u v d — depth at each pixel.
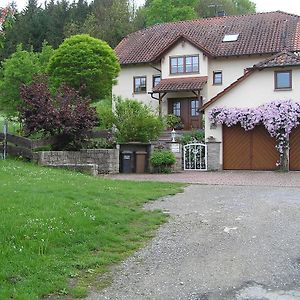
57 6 68.44
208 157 23.33
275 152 22.97
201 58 33.09
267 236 8.66
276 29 34.78
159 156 21.62
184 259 7.39
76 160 21.00
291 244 8.12
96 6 68.19
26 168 16.28
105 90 31.78
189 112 33.66
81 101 21.23
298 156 22.70
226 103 23.42
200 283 6.33
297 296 5.84
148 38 38.47
